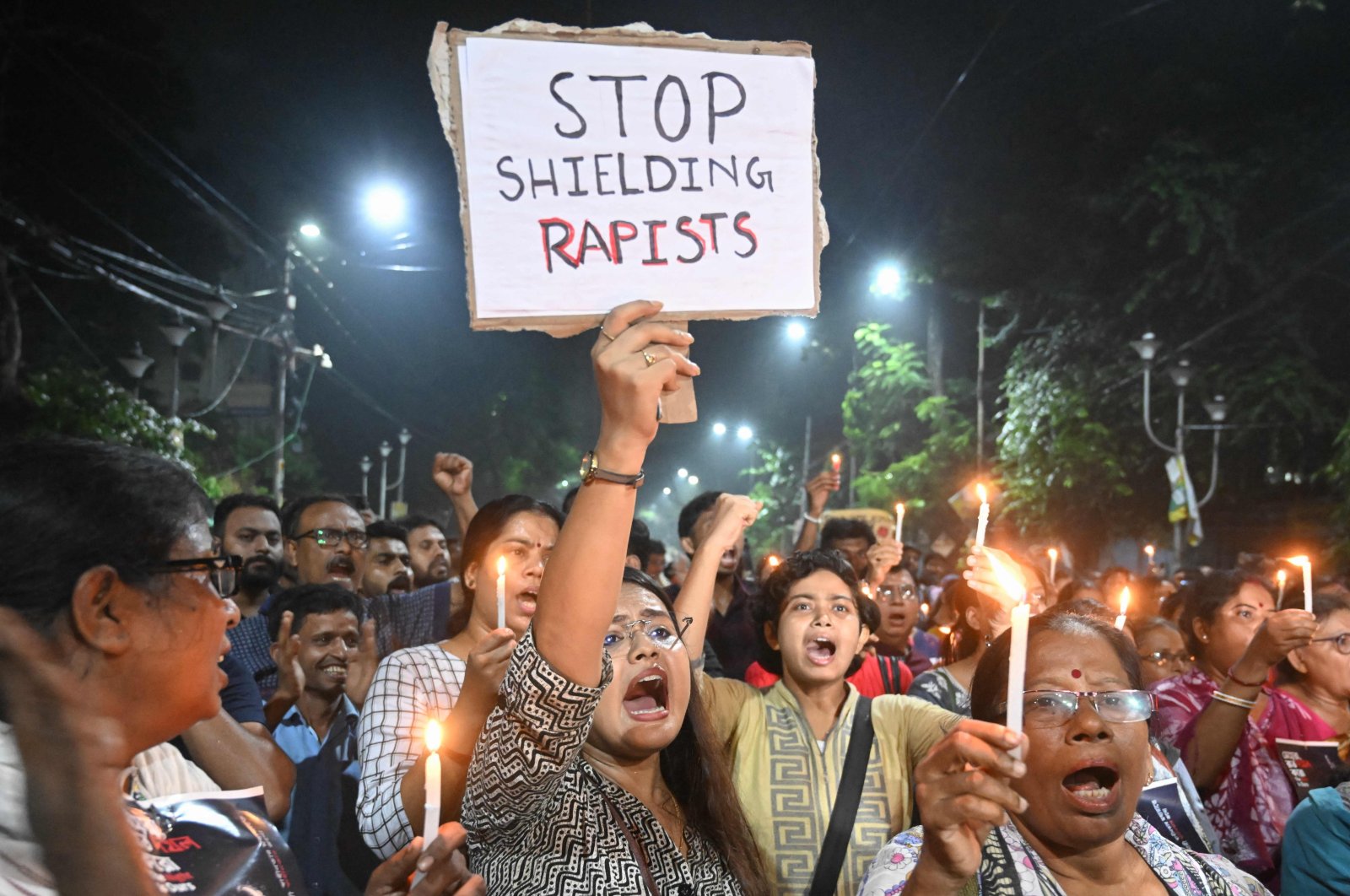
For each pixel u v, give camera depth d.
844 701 3.80
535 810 2.44
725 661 6.27
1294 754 4.37
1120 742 2.29
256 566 5.50
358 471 41.47
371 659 4.44
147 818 1.84
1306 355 16.80
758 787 3.54
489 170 2.31
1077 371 19.00
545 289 2.31
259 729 3.29
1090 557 19.34
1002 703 2.42
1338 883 3.14
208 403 31.73
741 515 3.92
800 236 2.43
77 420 15.54
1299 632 3.87
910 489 23.58
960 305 25.05
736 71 2.42
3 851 1.37
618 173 2.36
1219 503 18.64
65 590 1.45
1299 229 17.11
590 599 2.22
